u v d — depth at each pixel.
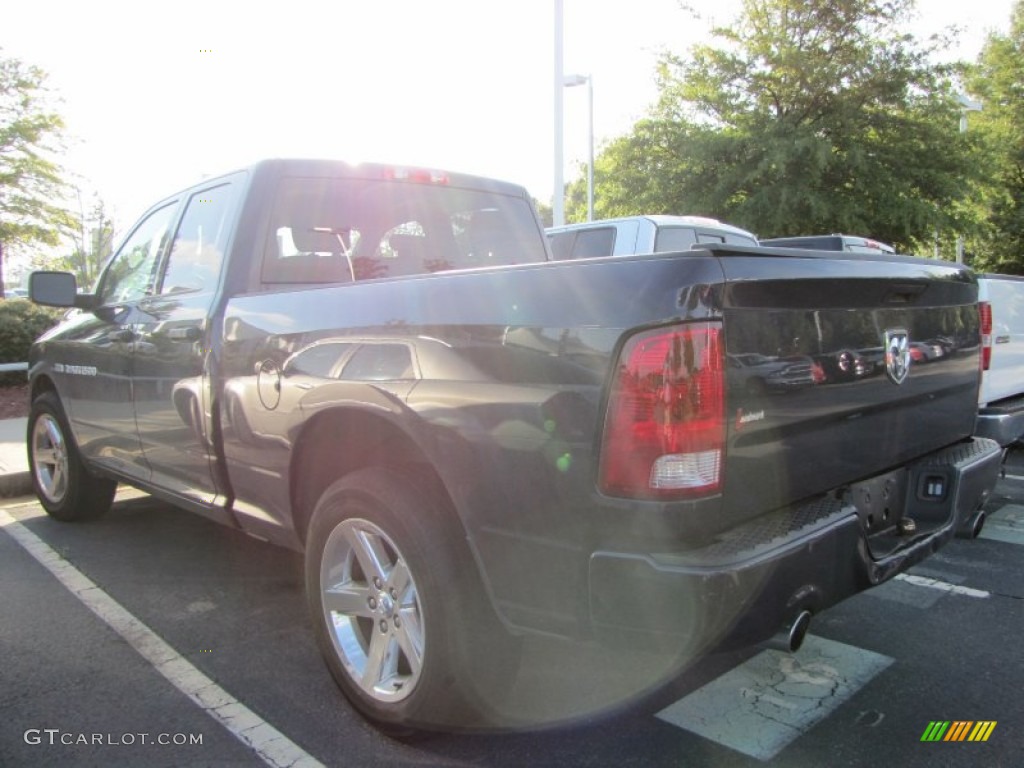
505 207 4.70
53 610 3.92
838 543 2.40
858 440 2.72
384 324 2.75
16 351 10.89
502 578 2.41
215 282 3.67
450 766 2.65
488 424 2.38
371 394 2.70
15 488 6.24
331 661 2.95
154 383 3.96
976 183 17.75
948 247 20.47
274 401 3.15
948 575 4.38
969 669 3.30
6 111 22.83
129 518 5.49
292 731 2.87
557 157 11.83
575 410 2.20
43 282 4.49
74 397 4.84
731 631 2.13
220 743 2.79
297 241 3.80
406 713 2.67
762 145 16.16
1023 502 5.85
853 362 2.62
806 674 3.25
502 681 2.62
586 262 2.26
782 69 16.92
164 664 3.37
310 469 3.18
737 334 2.19
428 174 4.32
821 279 2.45
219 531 5.20
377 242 4.09
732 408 2.17
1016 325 6.60
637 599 2.13
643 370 2.10
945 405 3.30
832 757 2.69
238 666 3.35
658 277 2.12
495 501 2.38
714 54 17.53
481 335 2.44
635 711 2.96
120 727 2.89
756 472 2.28
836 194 16.59
